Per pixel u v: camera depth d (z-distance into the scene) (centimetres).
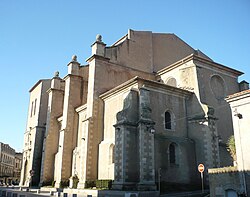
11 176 10319
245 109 1758
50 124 4294
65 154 3519
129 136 2498
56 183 3512
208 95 3016
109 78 3372
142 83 2720
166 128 2753
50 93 4525
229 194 1702
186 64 3175
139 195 2120
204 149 2670
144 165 2380
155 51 3994
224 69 3306
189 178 2644
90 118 3058
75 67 3978
